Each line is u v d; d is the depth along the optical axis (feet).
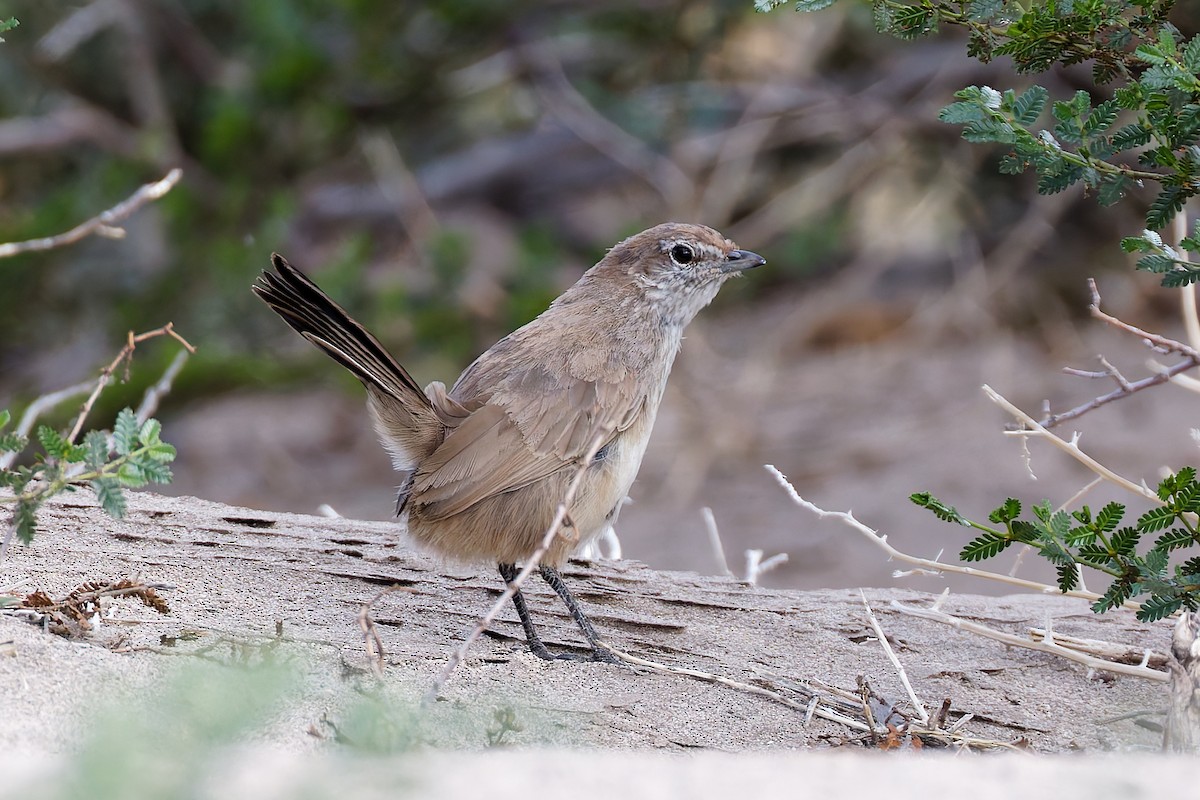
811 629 23.75
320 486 50.57
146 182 53.78
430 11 53.88
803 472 48.29
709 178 56.95
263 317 54.08
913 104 55.16
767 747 18.12
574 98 56.34
